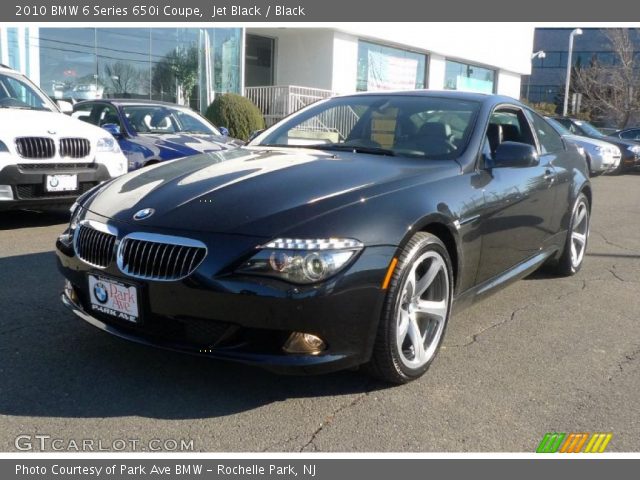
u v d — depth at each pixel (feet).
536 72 182.19
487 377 11.21
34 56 44.55
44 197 20.52
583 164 18.43
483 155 12.77
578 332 13.75
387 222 9.76
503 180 12.98
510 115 14.94
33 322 12.66
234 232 9.21
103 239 10.07
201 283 9.02
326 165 11.30
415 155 12.46
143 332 9.74
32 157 20.08
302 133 14.19
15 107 22.89
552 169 15.69
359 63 69.87
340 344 9.34
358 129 13.70
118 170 22.57
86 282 10.33
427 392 10.52
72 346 11.60
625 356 12.47
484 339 13.12
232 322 9.06
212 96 57.36
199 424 9.24
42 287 14.92
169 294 9.25
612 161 51.31
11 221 22.84
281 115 60.80
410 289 10.30
